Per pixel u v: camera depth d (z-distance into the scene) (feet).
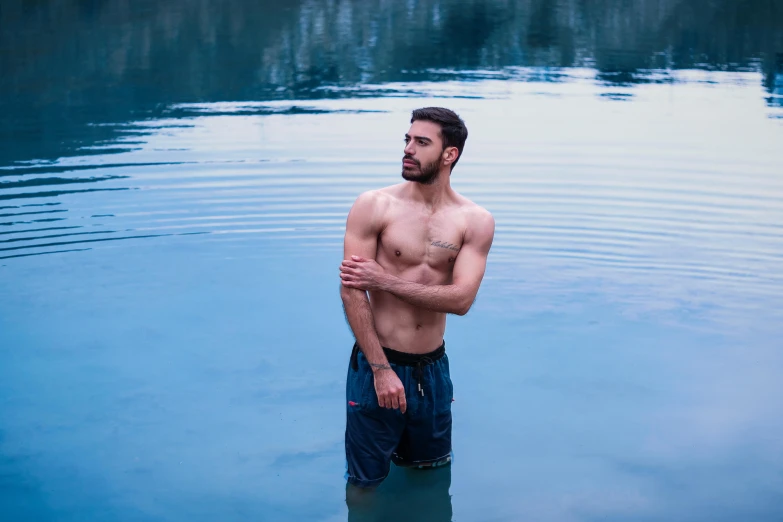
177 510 10.21
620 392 13.24
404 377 10.66
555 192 22.98
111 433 11.85
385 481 11.12
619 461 11.41
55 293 16.43
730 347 14.80
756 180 24.30
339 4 58.80
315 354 14.28
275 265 18.07
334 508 10.39
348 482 10.91
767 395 13.16
